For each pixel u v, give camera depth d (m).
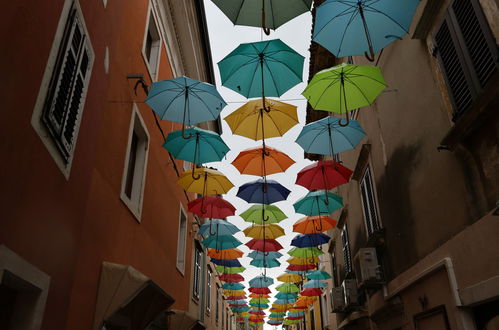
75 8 4.02
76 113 4.17
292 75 5.31
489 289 4.15
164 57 10.10
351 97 5.57
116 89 6.42
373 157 8.88
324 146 7.00
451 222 5.17
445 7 5.09
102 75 5.17
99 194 5.56
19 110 2.92
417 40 6.02
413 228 6.52
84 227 4.99
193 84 5.91
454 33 4.75
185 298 11.97
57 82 3.55
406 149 6.70
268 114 6.22
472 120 4.28
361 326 10.92
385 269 8.09
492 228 4.14
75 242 4.21
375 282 7.99
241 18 4.53
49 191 3.49
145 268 7.78
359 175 10.17
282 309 26.83
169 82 5.95
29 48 3.06
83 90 4.38
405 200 6.84
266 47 5.12
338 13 4.67
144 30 8.30
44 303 3.40
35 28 3.15
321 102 5.68
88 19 4.50
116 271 5.45
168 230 9.91
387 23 4.66
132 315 5.54
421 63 5.92
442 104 5.29
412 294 6.54
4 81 2.70
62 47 3.69
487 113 4.09
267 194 8.70
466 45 4.50
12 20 2.78
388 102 7.59
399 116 7.00
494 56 3.94
